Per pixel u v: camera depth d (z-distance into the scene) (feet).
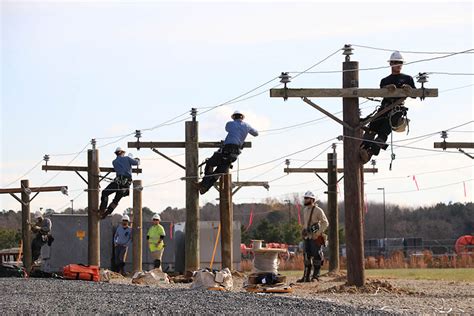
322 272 247.70
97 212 222.69
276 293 137.80
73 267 184.34
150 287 151.53
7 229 526.98
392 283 164.04
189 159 191.11
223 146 177.47
